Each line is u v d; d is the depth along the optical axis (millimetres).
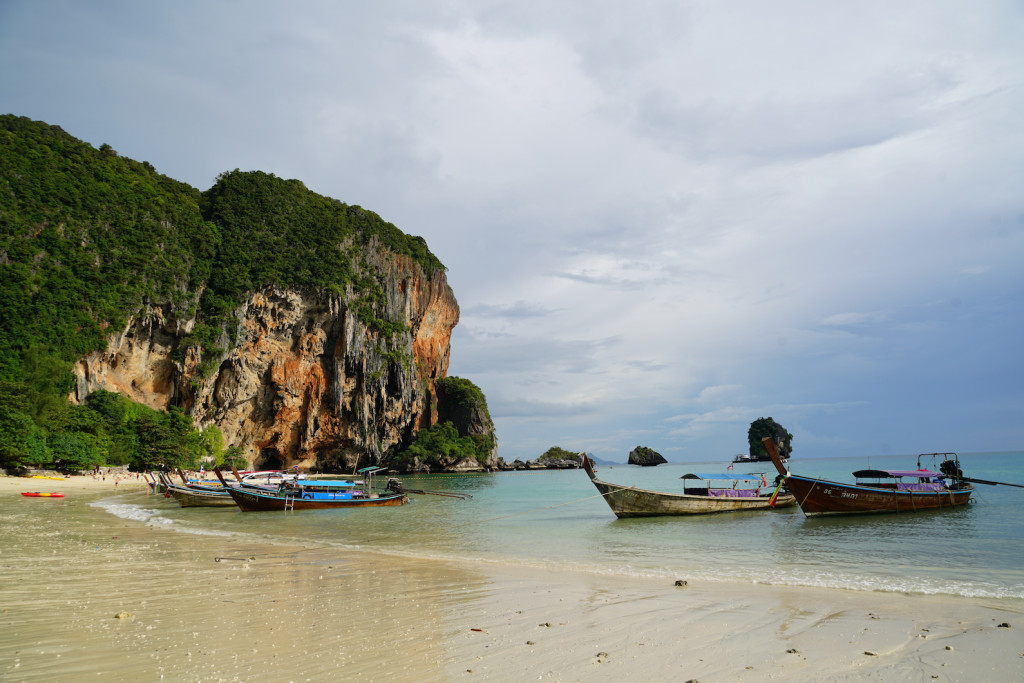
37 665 7457
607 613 10531
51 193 91250
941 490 29312
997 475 58625
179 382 93688
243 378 101375
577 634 9164
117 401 82250
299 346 107000
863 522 25172
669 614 10430
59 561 16141
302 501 36188
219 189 120938
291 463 108688
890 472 29906
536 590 12719
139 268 92250
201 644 8445
